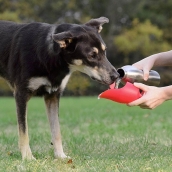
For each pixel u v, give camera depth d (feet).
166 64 22.13
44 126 36.14
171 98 19.02
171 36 136.77
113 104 62.80
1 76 24.32
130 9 135.85
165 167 18.52
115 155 22.18
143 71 20.57
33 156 21.86
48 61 21.42
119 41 123.24
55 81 21.95
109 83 20.84
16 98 21.97
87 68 21.33
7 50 23.20
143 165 19.08
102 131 31.22
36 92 22.26
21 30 22.90
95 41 21.20
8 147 24.71
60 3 129.39
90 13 137.59
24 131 21.62
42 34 21.88
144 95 18.80
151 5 139.95
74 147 24.12
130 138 27.07
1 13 121.80
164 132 30.27
